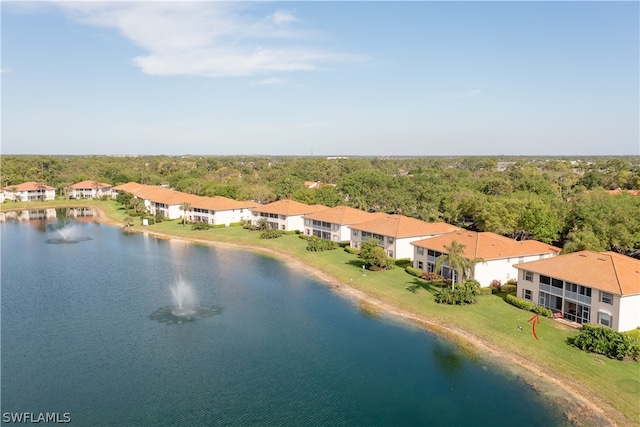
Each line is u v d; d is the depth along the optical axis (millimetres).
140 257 95625
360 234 94188
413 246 81812
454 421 37938
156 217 139125
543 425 37281
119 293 70938
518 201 95938
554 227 88812
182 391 42438
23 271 84312
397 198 137375
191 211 135125
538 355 47750
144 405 40188
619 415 38156
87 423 37750
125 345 52062
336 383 43812
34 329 56656
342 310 62938
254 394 41938
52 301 67188
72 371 46156
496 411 39188
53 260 93062
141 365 47406
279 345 52062
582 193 107688
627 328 50938
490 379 44219
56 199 193750
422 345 51688
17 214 161375
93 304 65812
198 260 92750
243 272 83000
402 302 64438
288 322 58750
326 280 77312
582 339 48469
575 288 55250
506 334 52625
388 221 92250
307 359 48656
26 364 47688
